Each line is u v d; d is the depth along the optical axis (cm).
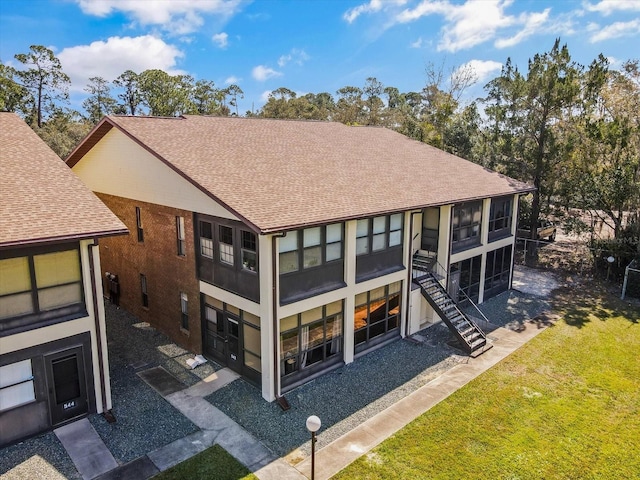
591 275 2625
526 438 1159
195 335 1608
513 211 2361
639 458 1090
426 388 1402
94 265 1165
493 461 1070
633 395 1374
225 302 1450
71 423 1182
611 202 2508
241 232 1342
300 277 1375
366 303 1622
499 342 1747
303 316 1398
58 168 1346
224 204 1239
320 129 2361
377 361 1584
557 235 3750
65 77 6200
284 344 1358
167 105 6588
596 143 2509
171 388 1389
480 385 1420
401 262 1742
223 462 1057
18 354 1073
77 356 1171
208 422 1215
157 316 1808
